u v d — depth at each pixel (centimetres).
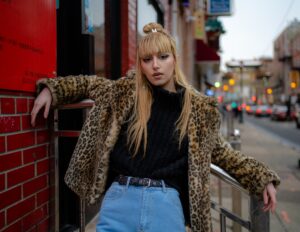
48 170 252
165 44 188
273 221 481
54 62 252
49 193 254
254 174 192
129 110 192
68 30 341
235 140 462
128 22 527
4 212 201
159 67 187
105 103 199
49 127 252
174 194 184
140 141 184
